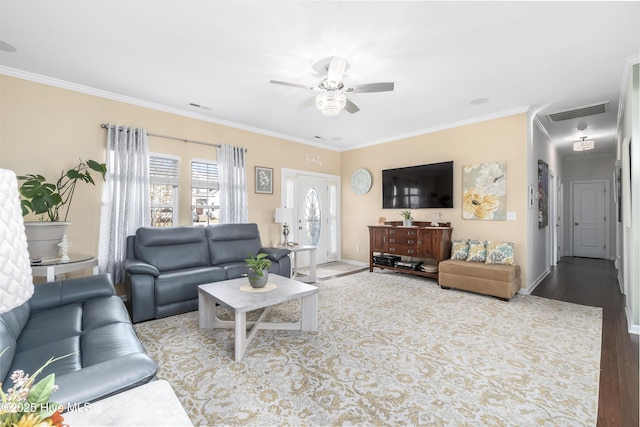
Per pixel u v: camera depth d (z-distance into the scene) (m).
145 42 2.49
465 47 2.53
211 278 3.42
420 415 1.63
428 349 2.38
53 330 1.83
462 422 1.58
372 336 2.62
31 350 1.59
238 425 1.56
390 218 5.62
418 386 1.90
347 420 1.59
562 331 2.74
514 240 4.10
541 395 1.81
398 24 2.23
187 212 4.24
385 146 5.70
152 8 2.07
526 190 4.00
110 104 3.59
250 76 3.10
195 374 2.02
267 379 1.96
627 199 3.07
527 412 1.66
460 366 2.13
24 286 0.50
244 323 2.26
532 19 2.16
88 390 0.94
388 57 2.69
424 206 5.00
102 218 3.45
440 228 4.43
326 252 6.28
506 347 2.42
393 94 3.54
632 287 2.74
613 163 6.99
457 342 2.50
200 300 2.78
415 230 4.71
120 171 3.58
